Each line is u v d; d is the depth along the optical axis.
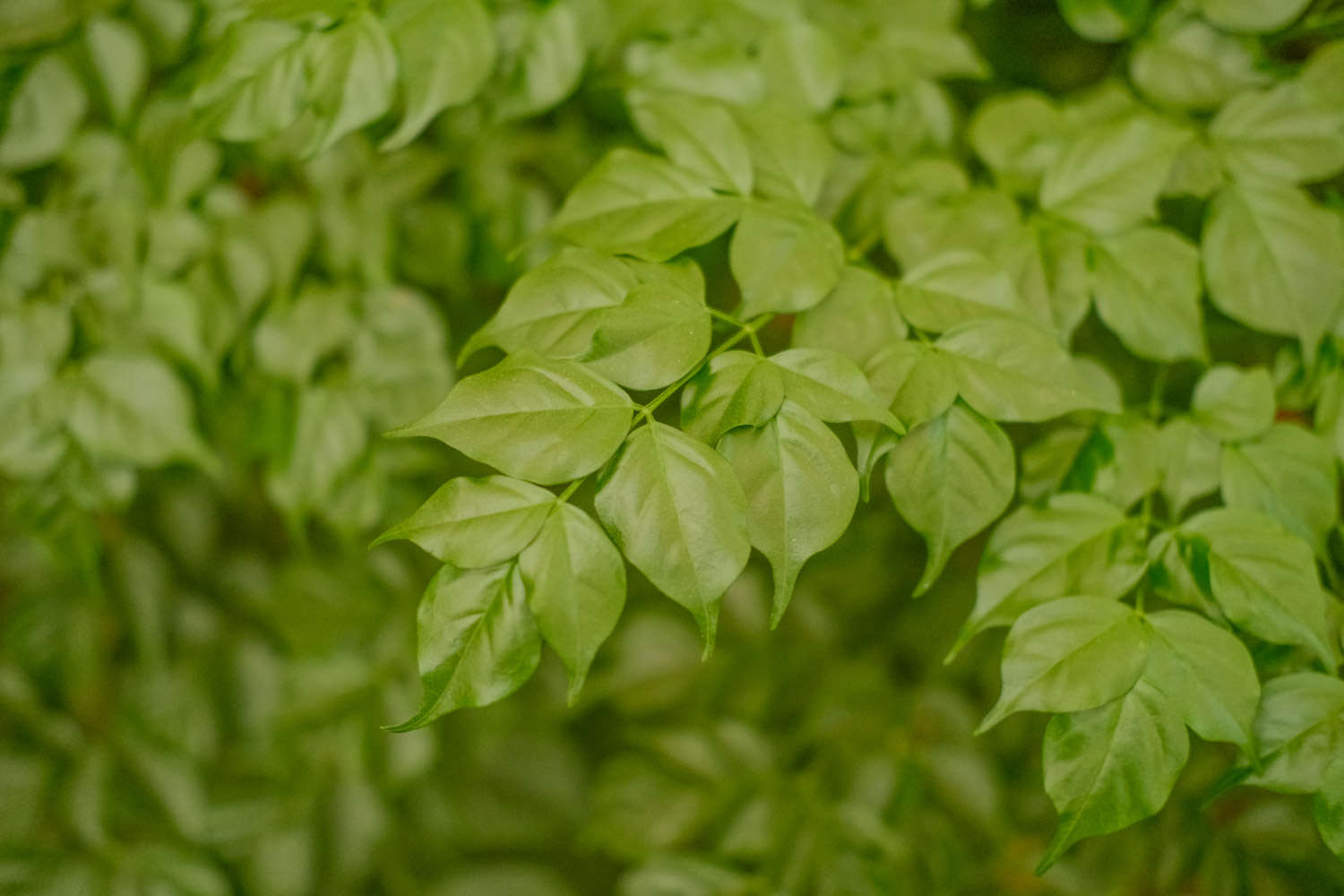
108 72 0.76
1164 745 0.67
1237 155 0.72
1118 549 0.69
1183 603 0.69
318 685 0.96
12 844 0.84
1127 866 0.80
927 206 0.72
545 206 0.82
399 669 0.98
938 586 0.97
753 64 0.74
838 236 0.70
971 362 0.68
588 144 0.83
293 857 0.96
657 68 0.74
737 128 0.71
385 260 0.81
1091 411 0.71
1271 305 0.71
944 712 0.88
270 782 0.98
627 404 0.66
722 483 0.65
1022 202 0.74
